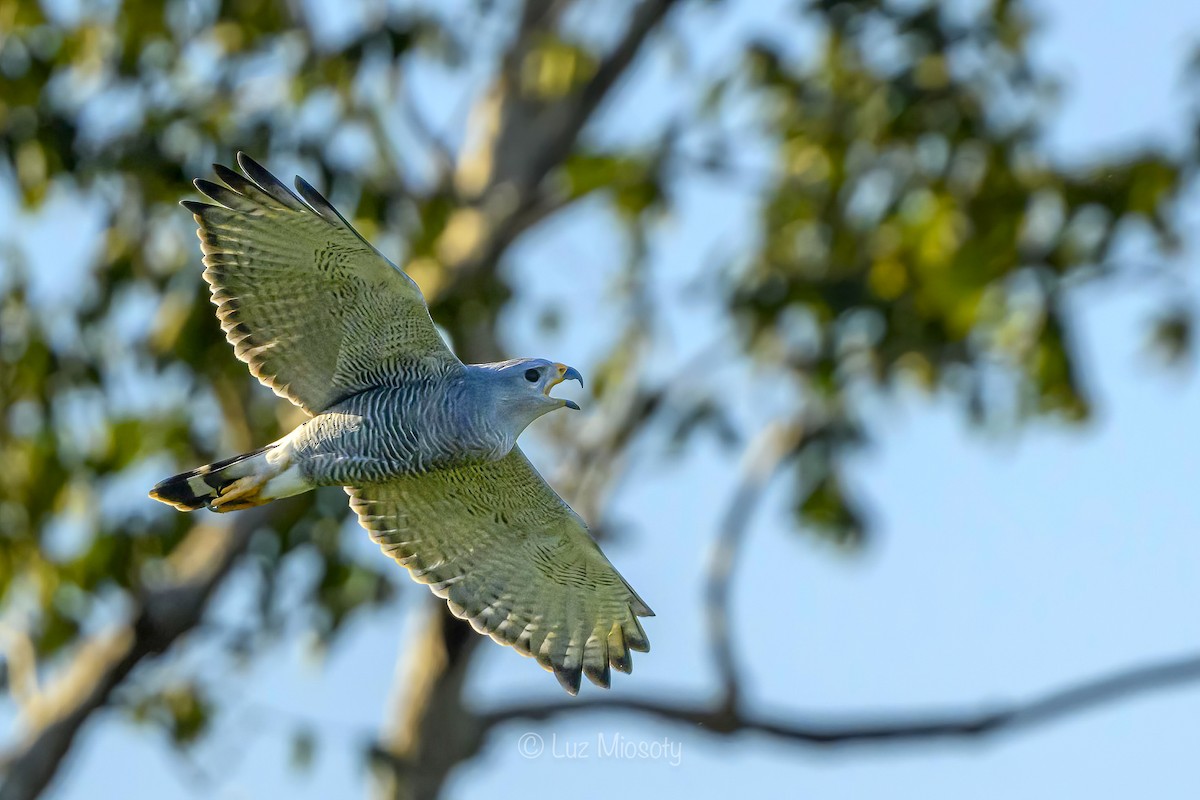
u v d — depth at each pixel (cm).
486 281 1620
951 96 1636
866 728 1652
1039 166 1631
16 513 1580
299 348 913
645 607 1016
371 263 879
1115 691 1588
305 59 1534
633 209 1683
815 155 1702
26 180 1509
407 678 1758
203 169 1488
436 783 1727
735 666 1694
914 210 1625
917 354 1605
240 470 913
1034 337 1570
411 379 917
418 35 1531
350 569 1595
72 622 1573
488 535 1007
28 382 1570
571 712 1739
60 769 1586
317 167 1485
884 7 1659
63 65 1543
